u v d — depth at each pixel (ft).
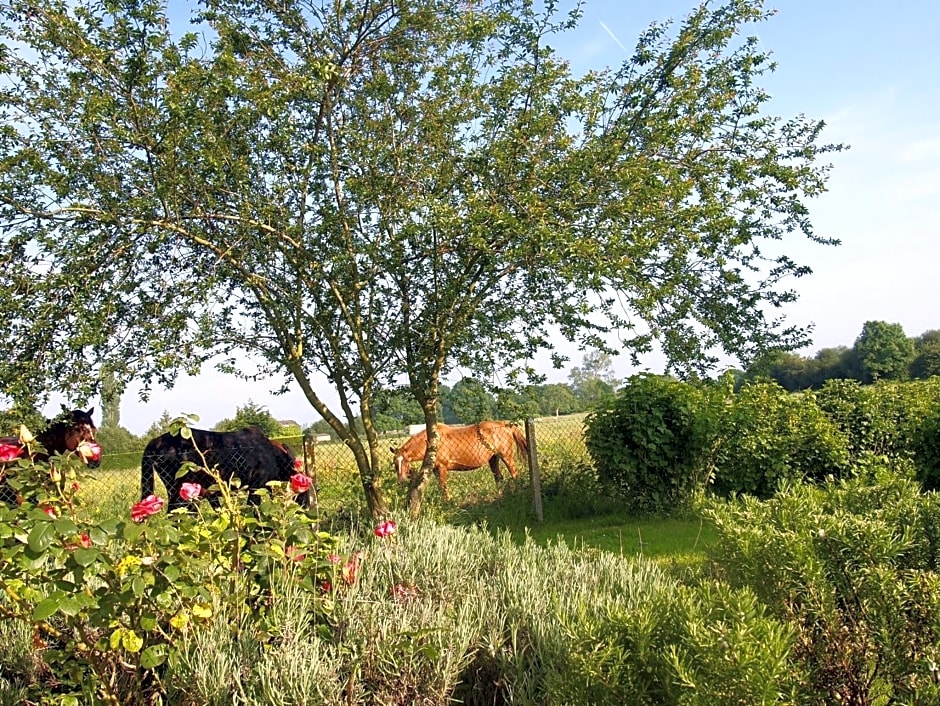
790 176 24.40
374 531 17.02
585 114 25.27
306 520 13.53
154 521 11.30
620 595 12.83
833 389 40.83
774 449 36.37
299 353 26.63
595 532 31.30
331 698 10.46
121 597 10.96
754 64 25.55
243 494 13.83
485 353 25.68
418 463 36.58
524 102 25.20
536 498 34.88
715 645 8.53
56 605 10.28
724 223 23.24
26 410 20.18
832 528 10.75
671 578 14.79
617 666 9.05
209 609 11.62
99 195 22.11
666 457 35.42
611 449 35.63
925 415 37.99
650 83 25.70
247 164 23.62
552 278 24.67
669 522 33.32
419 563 15.10
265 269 25.49
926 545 11.12
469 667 11.89
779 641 8.76
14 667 12.92
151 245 22.77
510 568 14.66
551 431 39.40
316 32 25.96
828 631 10.19
